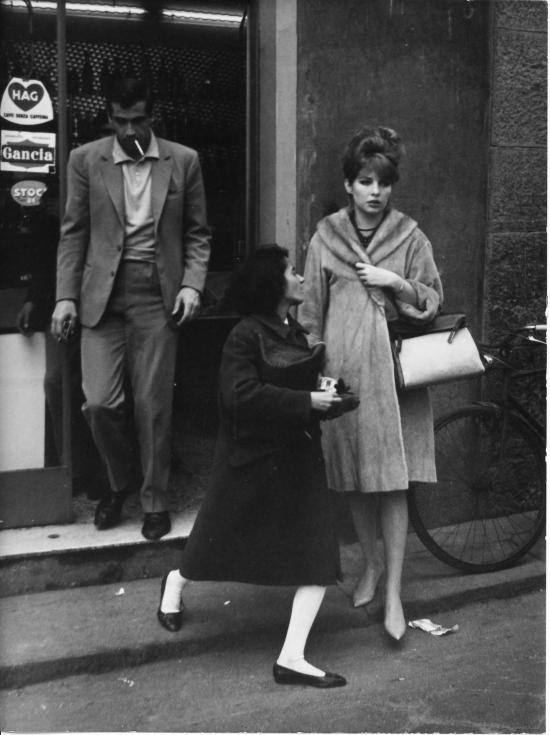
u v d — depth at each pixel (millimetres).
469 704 3375
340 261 3721
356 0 4246
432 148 4496
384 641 3791
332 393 3242
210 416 5637
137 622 3693
